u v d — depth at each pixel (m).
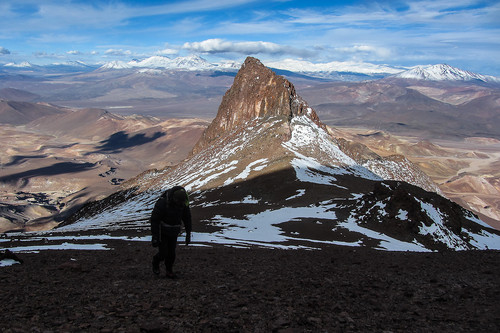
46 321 7.05
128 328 6.84
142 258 16.92
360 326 7.30
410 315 8.01
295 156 133.88
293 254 21.30
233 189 106.94
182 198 11.41
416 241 53.41
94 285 10.40
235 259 17.81
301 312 8.21
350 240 49.28
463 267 15.00
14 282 10.34
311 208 74.25
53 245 26.06
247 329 7.11
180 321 7.40
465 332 6.76
